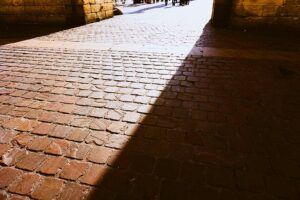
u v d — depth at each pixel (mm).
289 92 3986
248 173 2369
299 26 8352
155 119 3273
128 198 2137
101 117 3355
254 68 5055
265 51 6230
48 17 10766
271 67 5102
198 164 2488
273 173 2365
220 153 2631
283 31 8555
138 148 2736
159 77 4656
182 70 4992
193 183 2271
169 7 18828
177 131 3012
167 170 2424
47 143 2861
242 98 3793
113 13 14047
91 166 2502
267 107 3523
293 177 2318
